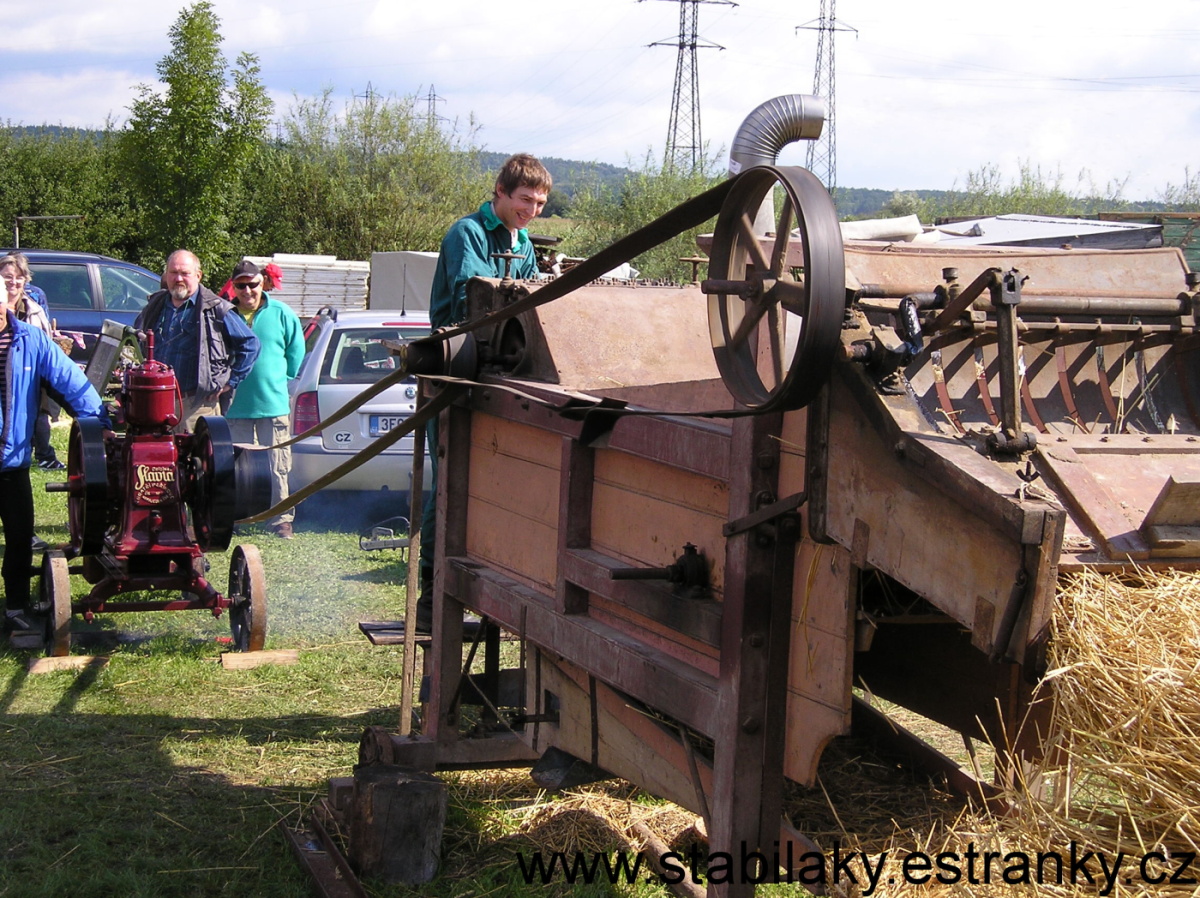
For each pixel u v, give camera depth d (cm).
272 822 389
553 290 260
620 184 3134
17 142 4134
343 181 3719
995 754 263
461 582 368
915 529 202
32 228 3962
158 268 2795
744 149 349
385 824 341
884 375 212
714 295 237
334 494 888
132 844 372
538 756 382
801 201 194
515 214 434
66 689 530
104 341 758
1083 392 272
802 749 238
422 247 3691
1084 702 190
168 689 532
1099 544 209
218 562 783
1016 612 181
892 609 245
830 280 192
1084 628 191
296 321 849
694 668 266
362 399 380
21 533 605
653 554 283
